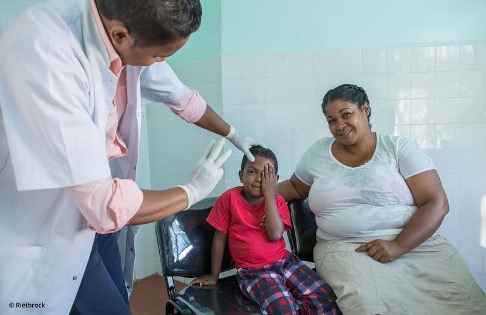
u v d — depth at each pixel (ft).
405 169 4.05
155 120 7.80
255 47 6.49
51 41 2.06
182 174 7.48
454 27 6.11
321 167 4.43
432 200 3.87
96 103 2.38
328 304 3.71
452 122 6.14
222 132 4.17
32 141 2.02
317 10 6.31
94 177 2.08
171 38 2.06
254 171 4.21
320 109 6.36
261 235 4.16
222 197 4.32
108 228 2.23
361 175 4.11
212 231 4.36
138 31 2.01
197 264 4.16
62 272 2.63
